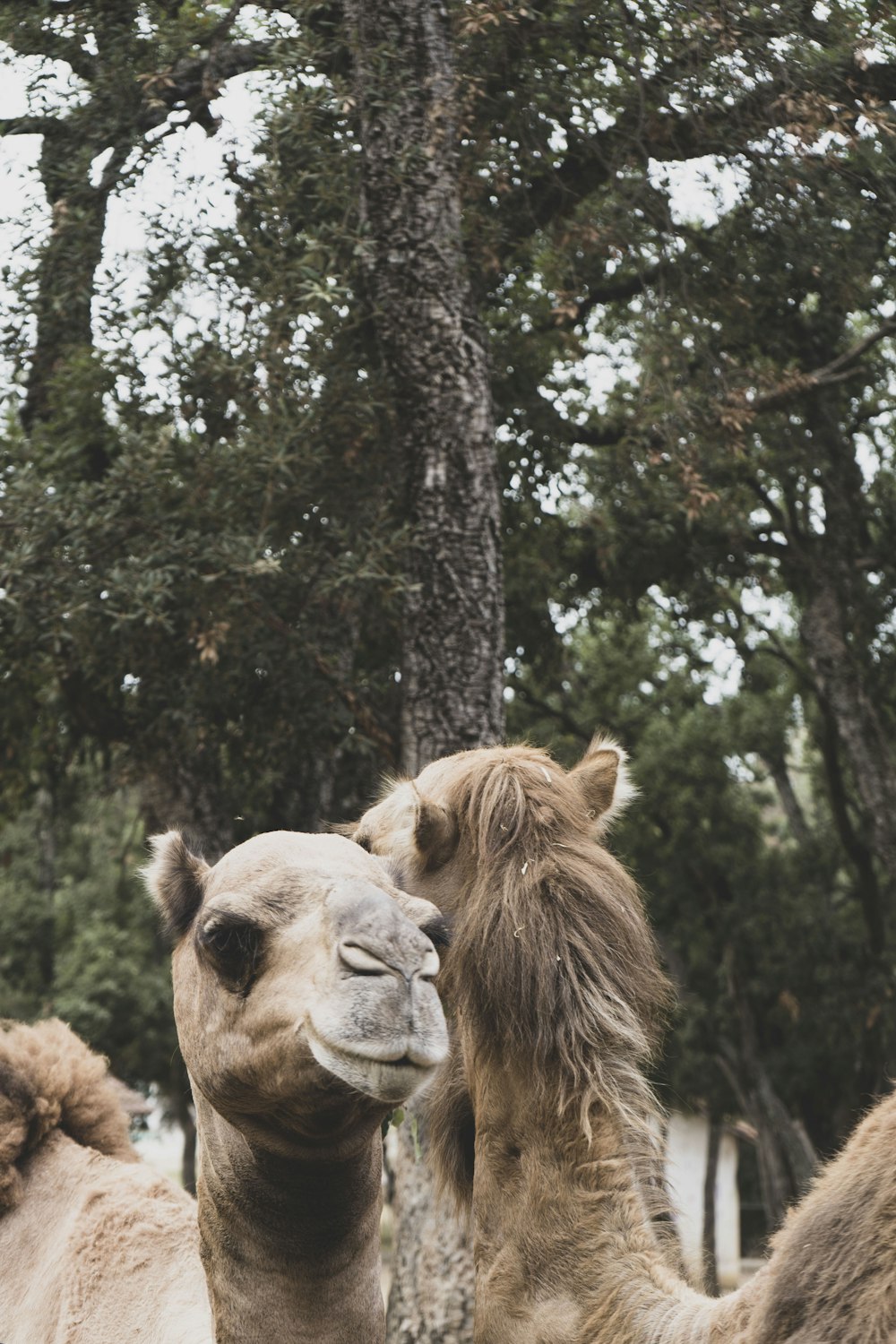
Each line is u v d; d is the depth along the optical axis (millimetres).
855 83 10430
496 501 9680
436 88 9891
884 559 17141
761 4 10188
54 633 9531
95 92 10461
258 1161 2855
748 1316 2467
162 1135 28609
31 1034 5426
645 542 15102
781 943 22219
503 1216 2914
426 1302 7902
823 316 14047
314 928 2520
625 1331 2639
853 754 16328
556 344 12852
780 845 25500
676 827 22422
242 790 12805
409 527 9672
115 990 25172
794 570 17047
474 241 10492
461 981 3037
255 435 10109
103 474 11758
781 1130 21344
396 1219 8219
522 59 10930
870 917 20922
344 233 9742
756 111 10531
